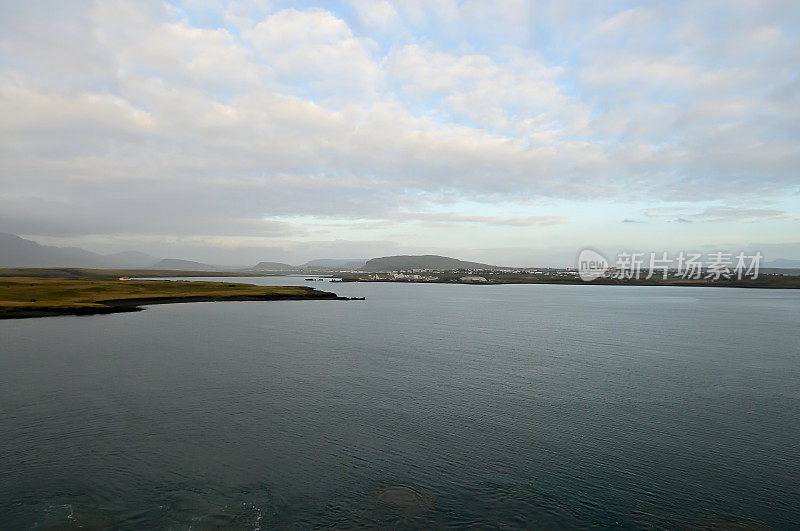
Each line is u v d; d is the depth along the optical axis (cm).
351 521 1988
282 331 7662
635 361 5338
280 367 4828
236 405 3494
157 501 2123
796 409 3531
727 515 2067
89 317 8869
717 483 2352
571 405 3584
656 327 8731
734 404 3644
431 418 3259
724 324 9275
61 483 2270
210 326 8031
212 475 2381
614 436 2952
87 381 4078
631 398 3788
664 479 2386
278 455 2630
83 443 2742
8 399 3522
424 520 1998
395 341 6756
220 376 4375
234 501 2134
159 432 2931
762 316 10981
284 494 2203
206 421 3141
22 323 7862
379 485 2300
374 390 3969
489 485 2309
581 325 9006
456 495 2211
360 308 12644
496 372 4712
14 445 2698
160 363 4878
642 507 2122
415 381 4303
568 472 2456
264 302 14062
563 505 2133
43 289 12062
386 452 2684
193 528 1917
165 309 10912
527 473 2439
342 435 2930
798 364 5219
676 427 3120
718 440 2898
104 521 1956
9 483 2264
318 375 4488
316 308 12338
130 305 11131
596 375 4597
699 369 4912
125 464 2484
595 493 2244
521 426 3112
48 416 3180
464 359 5397
